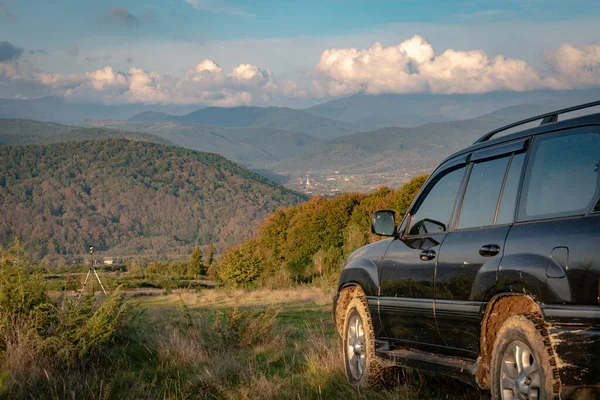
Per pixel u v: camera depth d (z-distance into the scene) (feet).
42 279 26.86
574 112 14.80
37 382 22.30
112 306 26.89
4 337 24.67
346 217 232.53
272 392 21.67
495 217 15.74
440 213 18.33
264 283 133.39
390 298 19.57
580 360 12.20
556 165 14.33
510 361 14.26
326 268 105.50
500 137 16.96
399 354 19.31
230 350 30.58
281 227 273.95
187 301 72.95
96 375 23.25
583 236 12.66
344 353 22.94
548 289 13.07
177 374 25.41
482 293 15.19
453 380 20.45
